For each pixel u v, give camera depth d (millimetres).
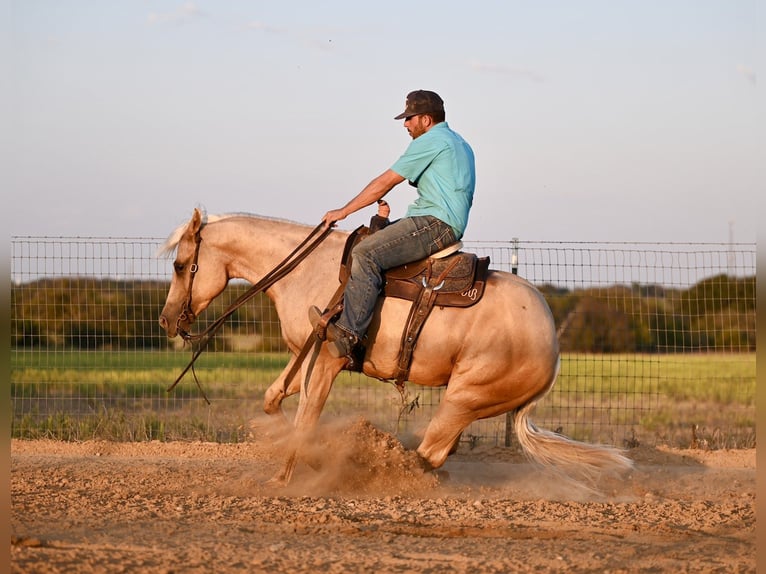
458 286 8148
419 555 6387
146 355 17172
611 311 18656
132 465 10273
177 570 5930
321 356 8297
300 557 6262
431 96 8453
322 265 8609
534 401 8461
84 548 6391
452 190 8188
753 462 11109
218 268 9023
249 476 9320
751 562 6344
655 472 10445
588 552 6547
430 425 8492
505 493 8969
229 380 17797
